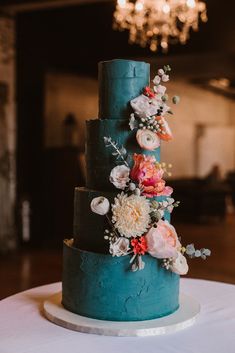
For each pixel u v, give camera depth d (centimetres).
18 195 686
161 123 165
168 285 168
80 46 677
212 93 1334
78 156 731
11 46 656
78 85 846
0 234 641
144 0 526
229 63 811
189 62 752
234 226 911
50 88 775
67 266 174
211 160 1327
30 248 671
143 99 164
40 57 688
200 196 953
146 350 144
